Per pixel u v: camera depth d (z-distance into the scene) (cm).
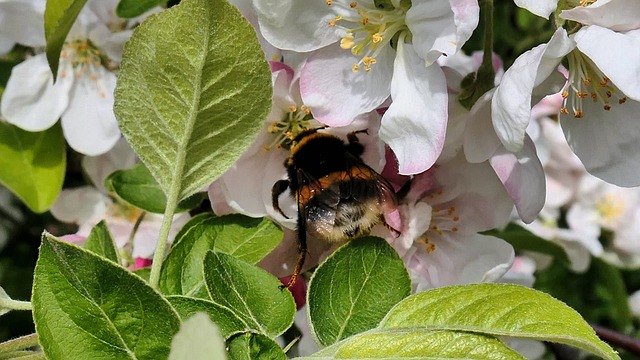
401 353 15
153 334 15
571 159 30
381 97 20
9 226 31
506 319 16
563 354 26
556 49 18
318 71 20
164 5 26
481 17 30
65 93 25
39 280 15
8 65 26
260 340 16
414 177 21
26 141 25
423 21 18
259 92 17
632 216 31
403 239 20
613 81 17
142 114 17
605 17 18
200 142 17
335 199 20
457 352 15
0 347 17
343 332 17
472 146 20
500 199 21
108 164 26
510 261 21
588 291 35
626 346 25
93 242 20
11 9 24
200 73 17
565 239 30
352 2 20
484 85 20
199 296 19
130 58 17
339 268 18
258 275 18
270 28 19
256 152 20
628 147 20
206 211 22
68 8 21
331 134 21
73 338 15
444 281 21
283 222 20
